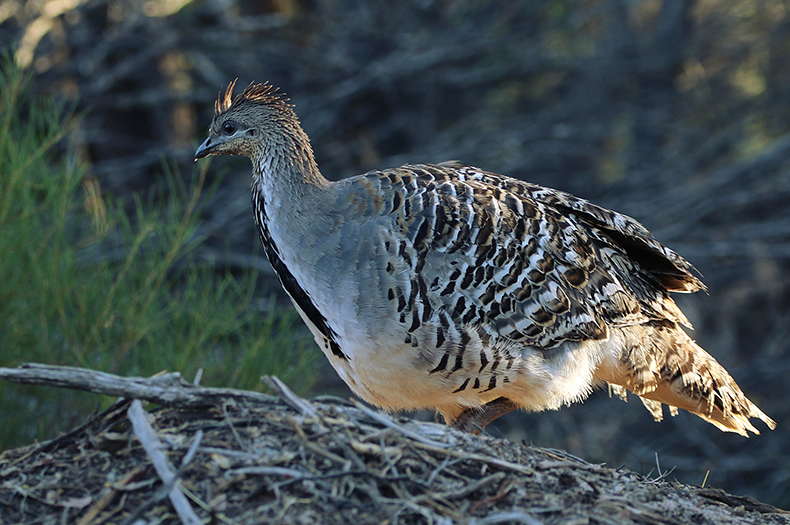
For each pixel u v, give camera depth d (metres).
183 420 5.83
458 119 23.27
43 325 9.98
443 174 7.56
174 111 21.00
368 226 7.10
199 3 20.69
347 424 5.77
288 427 5.66
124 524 4.91
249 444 5.53
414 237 7.04
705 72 23.16
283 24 21.14
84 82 20.05
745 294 21.42
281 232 7.41
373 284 7.02
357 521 5.05
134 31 20.20
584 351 7.66
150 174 19.91
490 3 22.73
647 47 23.06
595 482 5.98
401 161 21.03
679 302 21.11
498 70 22.08
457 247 7.08
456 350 7.10
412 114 22.81
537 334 7.32
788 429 20.31
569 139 22.48
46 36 19.92
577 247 7.67
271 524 4.96
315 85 22.09
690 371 8.26
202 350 10.53
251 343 10.48
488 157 21.44
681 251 19.73
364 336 7.11
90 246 11.45
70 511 5.24
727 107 22.81
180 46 20.70
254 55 21.67
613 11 23.67
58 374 5.65
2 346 9.95
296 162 7.55
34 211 10.12
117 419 5.91
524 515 4.99
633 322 7.94
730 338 20.94
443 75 21.95
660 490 6.32
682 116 23.16
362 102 22.28
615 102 22.91
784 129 22.94
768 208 20.88
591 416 20.12
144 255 11.52
